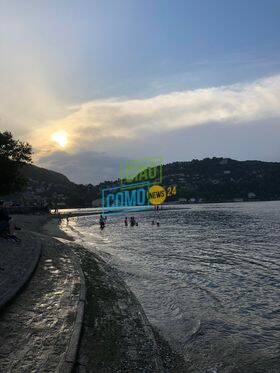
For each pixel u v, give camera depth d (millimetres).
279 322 13375
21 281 13352
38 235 33656
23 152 53250
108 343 9773
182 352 10547
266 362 10016
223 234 49469
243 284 19312
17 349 8219
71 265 18641
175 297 16516
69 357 7883
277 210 129750
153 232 55469
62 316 10531
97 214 152750
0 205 22703
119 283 18078
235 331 12438
